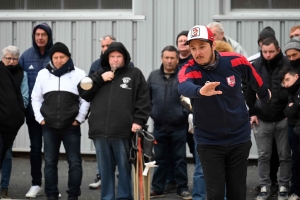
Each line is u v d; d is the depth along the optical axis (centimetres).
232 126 549
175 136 816
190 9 1013
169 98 816
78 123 766
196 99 546
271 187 833
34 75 839
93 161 1059
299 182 768
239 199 571
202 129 555
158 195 829
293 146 763
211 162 556
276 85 784
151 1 1023
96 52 1042
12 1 1074
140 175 648
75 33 1047
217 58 538
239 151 557
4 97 764
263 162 795
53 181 770
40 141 833
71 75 772
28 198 817
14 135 779
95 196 833
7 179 820
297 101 741
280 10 1010
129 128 724
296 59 770
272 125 789
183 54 838
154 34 1024
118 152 724
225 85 539
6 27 1062
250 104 792
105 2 1051
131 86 732
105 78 727
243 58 550
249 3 1016
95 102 732
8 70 776
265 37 826
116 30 1034
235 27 1008
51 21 1052
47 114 761
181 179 819
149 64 1026
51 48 774
